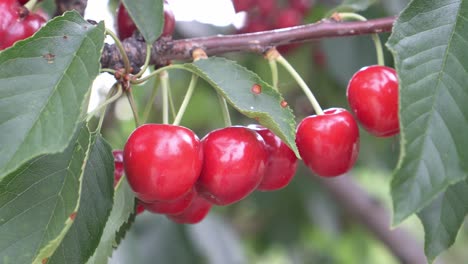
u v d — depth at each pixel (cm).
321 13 62
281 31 43
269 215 80
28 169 35
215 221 68
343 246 89
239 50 43
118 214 41
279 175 41
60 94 34
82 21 36
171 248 64
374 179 105
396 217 34
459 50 36
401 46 36
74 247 37
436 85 35
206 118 72
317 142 40
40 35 35
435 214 40
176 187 38
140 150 38
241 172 39
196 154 38
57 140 33
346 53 58
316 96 65
